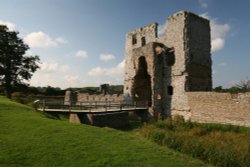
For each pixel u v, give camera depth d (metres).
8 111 16.08
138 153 9.18
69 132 11.49
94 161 7.99
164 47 33.28
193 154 10.62
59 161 7.83
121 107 27.86
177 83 30.86
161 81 32.53
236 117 22.41
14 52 40.75
